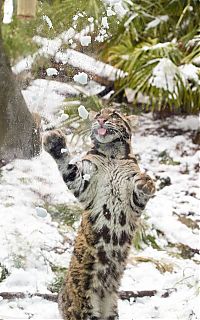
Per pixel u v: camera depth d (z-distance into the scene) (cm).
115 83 1113
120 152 575
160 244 840
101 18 671
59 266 746
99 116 582
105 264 576
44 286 705
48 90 711
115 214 570
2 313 634
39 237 788
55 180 859
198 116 1119
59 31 644
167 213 891
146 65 1088
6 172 849
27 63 696
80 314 582
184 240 848
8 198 841
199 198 942
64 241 796
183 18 1169
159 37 1177
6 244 766
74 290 579
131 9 1143
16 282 705
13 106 730
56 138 563
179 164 1020
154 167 1010
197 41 1126
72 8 657
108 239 572
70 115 891
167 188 960
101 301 583
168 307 663
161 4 1183
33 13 498
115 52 1130
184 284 705
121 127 574
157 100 1109
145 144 1062
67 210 848
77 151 912
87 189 571
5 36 722
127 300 679
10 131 748
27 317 631
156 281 739
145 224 849
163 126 1109
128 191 569
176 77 1070
